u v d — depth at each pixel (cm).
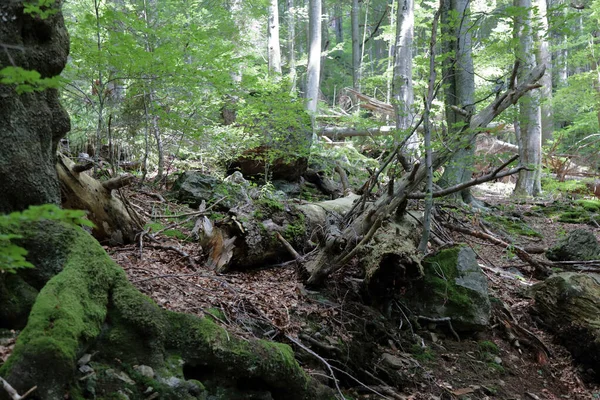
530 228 979
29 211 158
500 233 880
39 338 216
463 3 882
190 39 617
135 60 540
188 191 703
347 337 420
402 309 510
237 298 397
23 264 181
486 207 1094
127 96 682
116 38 539
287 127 895
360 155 1234
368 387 377
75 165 434
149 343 271
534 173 1380
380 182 786
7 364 207
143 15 803
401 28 1070
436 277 527
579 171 1703
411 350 462
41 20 289
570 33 527
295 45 3031
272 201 544
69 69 564
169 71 577
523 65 845
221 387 290
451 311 512
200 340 286
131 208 507
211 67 642
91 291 267
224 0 1258
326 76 3139
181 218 625
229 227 481
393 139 659
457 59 591
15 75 179
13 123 281
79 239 285
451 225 734
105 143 787
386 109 1608
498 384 456
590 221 1077
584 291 539
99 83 572
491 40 634
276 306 416
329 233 493
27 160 288
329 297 465
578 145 1845
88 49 551
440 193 527
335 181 1071
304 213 579
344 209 645
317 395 329
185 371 284
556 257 725
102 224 459
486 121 587
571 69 2230
